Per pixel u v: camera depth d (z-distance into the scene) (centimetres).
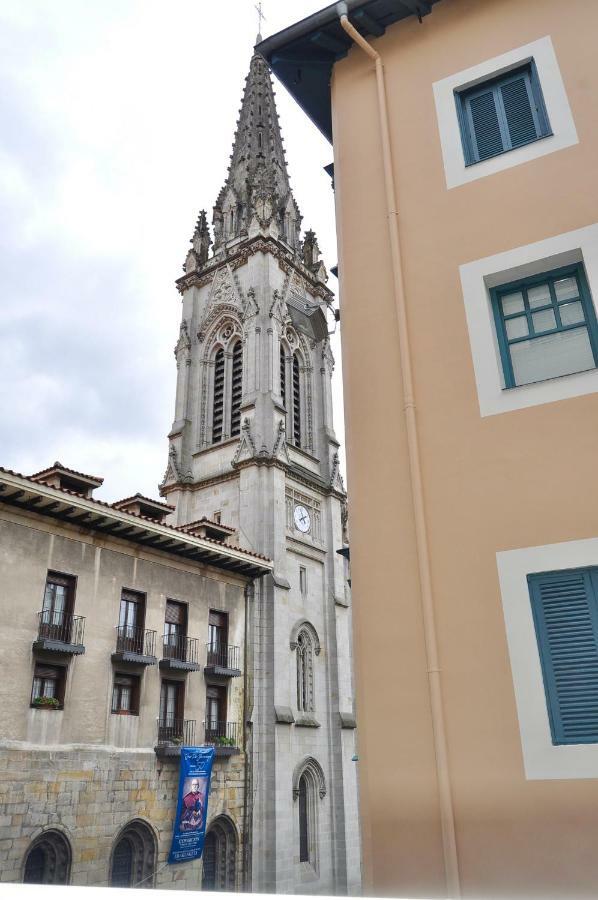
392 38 1338
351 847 4078
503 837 758
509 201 1077
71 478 3125
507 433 935
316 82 1462
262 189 5934
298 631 4394
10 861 2289
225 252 5891
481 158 1170
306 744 4103
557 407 916
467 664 848
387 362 1073
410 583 927
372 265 1159
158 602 3161
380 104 1269
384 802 836
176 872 2823
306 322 5256
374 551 970
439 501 945
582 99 1088
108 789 2653
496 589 866
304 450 5272
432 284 1084
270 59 1411
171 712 3066
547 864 729
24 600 2606
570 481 873
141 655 2917
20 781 2391
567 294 1021
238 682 3488
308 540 4809
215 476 4859
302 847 3900
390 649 906
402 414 1025
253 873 3288
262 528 4444
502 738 799
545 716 786
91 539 2938
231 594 3638
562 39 1152
